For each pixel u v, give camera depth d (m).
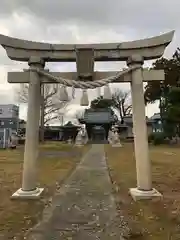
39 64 7.07
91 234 4.48
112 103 67.38
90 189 8.30
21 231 4.64
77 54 6.95
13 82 7.07
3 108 61.94
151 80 7.04
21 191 6.94
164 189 8.27
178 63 36.75
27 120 6.97
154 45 7.01
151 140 42.25
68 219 5.29
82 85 6.95
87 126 62.06
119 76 7.04
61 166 14.71
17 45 7.04
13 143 39.59
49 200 6.83
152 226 4.86
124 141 54.56
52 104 40.88
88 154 23.80
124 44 7.17
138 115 6.93
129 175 11.18
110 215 5.54
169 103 34.03
